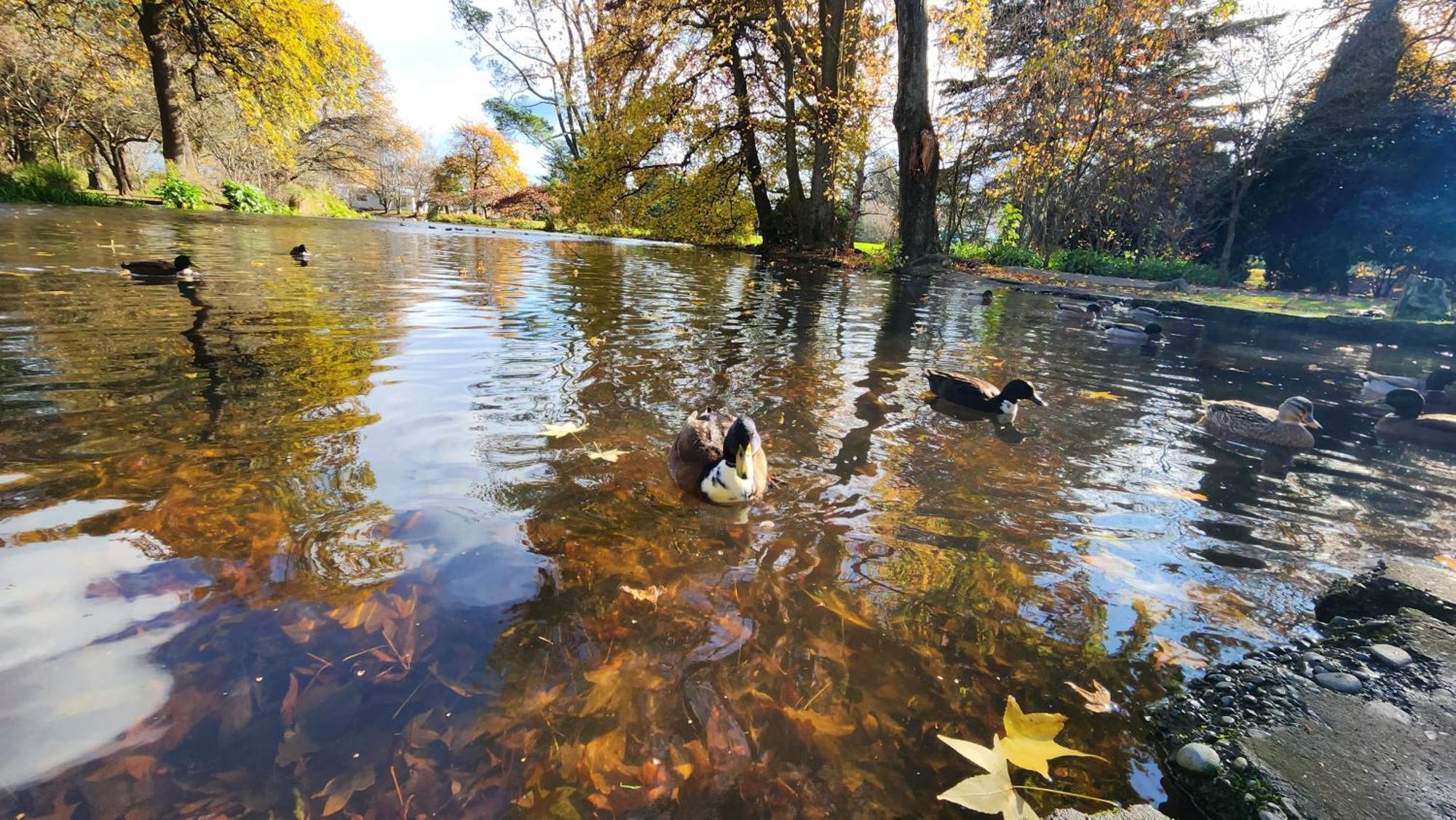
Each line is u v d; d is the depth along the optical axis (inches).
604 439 148.1
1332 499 142.5
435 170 2496.3
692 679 75.1
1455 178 655.8
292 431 136.3
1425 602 94.7
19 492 103.2
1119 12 641.6
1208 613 95.6
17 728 60.2
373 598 84.4
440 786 58.9
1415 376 295.4
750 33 950.4
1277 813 61.0
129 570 85.6
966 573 102.3
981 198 1080.2
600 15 1077.8
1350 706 76.0
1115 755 68.9
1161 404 218.5
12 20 995.3
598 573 95.1
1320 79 722.2
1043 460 156.6
